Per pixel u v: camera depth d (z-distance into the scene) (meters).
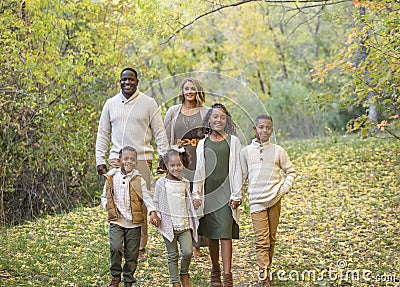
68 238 7.29
